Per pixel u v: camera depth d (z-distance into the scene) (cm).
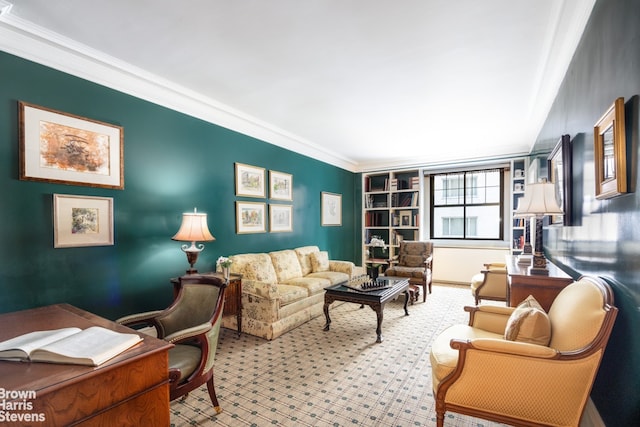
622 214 147
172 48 247
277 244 475
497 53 249
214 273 353
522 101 345
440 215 655
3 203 217
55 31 224
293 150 512
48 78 239
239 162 411
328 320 349
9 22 210
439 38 230
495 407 158
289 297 348
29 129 228
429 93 328
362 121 420
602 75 171
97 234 265
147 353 122
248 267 366
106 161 271
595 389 179
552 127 320
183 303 221
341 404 207
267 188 458
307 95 336
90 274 260
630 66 135
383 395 217
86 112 260
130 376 118
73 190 252
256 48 246
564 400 146
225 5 196
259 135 441
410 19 209
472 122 418
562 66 255
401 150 582
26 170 226
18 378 101
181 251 333
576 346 149
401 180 666
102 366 110
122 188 282
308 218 550
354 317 398
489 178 614
